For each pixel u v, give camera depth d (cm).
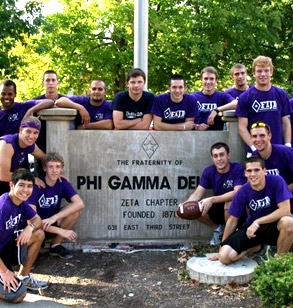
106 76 1741
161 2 1647
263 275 416
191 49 1576
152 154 635
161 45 1556
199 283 514
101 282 531
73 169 627
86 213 634
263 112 610
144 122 637
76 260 593
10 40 1234
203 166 641
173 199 643
